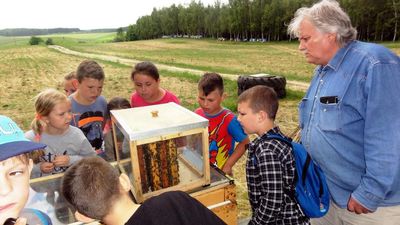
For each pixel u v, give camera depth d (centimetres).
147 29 11206
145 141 169
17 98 1348
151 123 181
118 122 190
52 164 251
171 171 184
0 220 108
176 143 183
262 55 3581
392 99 181
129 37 11756
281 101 1020
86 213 130
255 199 210
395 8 4875
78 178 128
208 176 192
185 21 9825
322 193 204
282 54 3675
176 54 4097
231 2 8294
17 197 111
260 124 208
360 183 200
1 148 107
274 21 6994
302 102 246
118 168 222
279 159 192
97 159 138
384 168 183
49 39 9425
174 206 118
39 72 2455
